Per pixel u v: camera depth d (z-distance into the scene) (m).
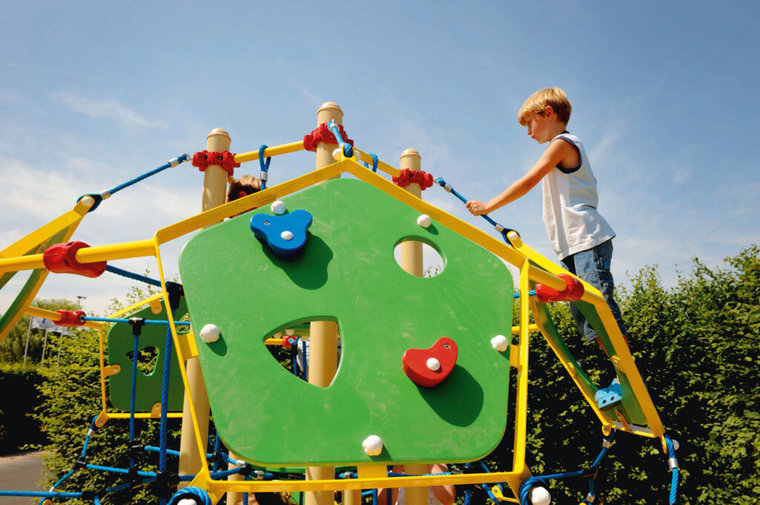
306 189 1.25
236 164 2.24
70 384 4.88
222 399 0.91
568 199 1.76
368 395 0.98
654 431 1.35
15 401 13.23
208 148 2.22
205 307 1.00
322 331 1.67
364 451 0.92
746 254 6.79
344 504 2.03
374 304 1.10
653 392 4.75
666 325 5.05
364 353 1.03
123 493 4.34
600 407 1.55
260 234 1.11
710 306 6.52
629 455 4.51
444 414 0.99
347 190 1.28
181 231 1.09
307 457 0.89
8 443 12.96
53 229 1.46
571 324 4.90
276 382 0.95
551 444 4.53
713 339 5.02
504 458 4.39
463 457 0.95
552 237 1.83
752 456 4.45
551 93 1.98
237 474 2.17
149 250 1.06
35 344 30.05
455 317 1.13
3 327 1.31
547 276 1.19
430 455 0.93
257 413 0.91
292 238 1.11
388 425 0.95
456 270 1.21
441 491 1.93
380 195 1.30
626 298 5.84
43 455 4.83
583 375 1.71
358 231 1.21
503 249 1.21
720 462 4.50
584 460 4.51
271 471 2.23
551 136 1.99
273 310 1.04
